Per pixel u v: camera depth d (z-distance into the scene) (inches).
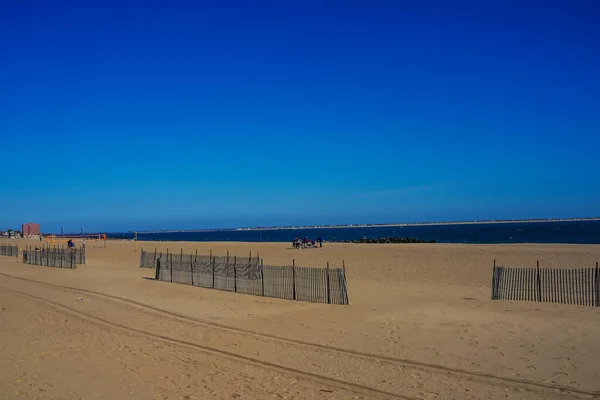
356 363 442.6
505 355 445.1
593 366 403.2
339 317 642.2
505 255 1676.9
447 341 500.7
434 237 4852.4
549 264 1382.9
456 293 831.7
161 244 3346.5
